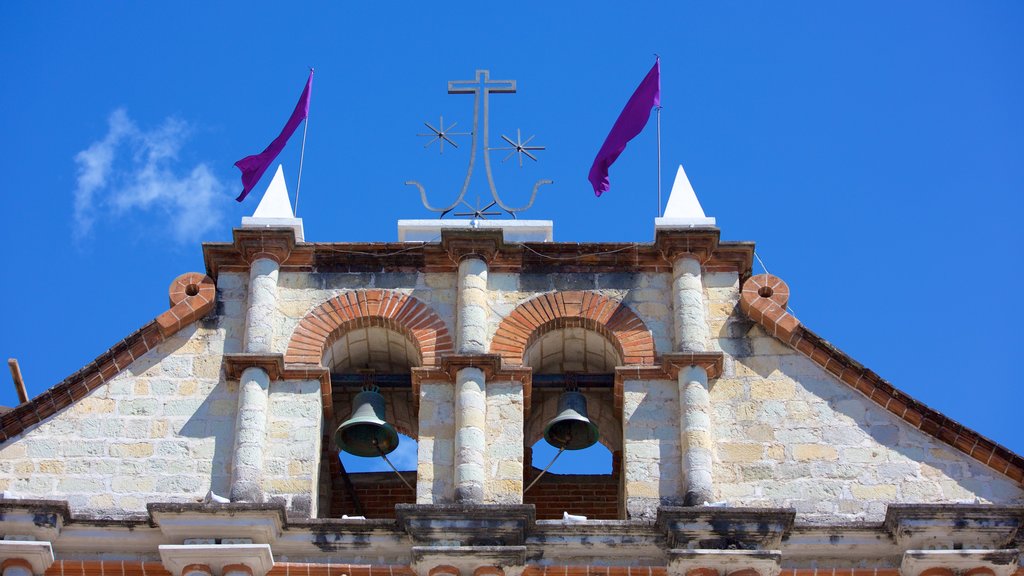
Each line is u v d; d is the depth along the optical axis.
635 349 35.56
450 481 33.97
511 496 33.78
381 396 36.06
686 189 37.69
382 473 38.75
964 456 34.34
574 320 36.03
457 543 32.31
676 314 35.88
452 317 36.06
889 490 33.97
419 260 36.78
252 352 35.16
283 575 32.59
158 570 32.66
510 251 36.69
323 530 32.84
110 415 34.81
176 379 35.31
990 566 32.31
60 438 34.53
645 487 33.88
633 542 32.72
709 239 36.47
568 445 35.84
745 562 32.06
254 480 33.75
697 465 33.75
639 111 39.59
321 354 35.62
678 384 34.97
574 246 36.69
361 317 36.03
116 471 34.19
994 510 32.56
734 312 36.09
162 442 34.50
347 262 36.78
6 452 34.38
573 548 32.69
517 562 32.22
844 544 32.84
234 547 32.12
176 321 35.75
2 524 32.53
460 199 38.62
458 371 34.91
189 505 32.44
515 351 35.62
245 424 34.31
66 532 32.81
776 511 32.38
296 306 36.19
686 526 32.38
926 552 32.28
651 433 34.53
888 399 34.81
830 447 34.44
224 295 36.41
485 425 34.50
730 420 34.75
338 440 35.75
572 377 36.28
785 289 36.09
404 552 32.81
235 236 36.47
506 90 40.06
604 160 39.56
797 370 35.38
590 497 38.28
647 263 36.72
